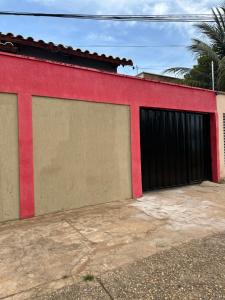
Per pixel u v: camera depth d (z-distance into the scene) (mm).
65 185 5816
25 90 5301
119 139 6668
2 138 5086
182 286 3082
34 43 7730
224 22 14289
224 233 4625
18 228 4805
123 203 6418
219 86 13445
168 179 7926
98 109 6320
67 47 8281
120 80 6684
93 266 3533
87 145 6137
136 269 3453
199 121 8820
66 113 5836
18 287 3096
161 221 5191
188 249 3998
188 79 14656
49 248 4035
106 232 4641
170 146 7984
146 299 2875
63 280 3229
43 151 5531
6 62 5109
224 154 9164
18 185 5234
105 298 2900
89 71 6156
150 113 7551
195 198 6898
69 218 5348
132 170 6863
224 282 3145
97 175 6285
